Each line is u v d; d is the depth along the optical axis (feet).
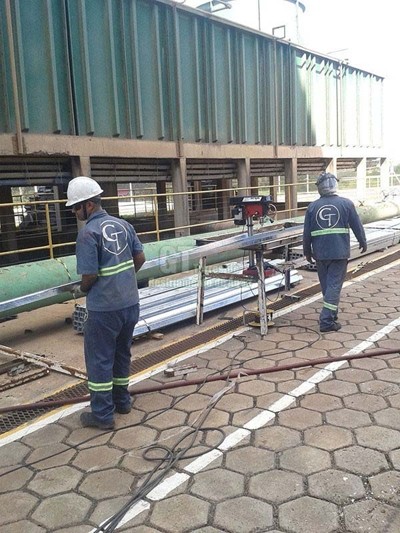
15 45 28.58
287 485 9.50
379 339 17.19
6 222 42.42
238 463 10.31
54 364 15.43
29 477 10.30
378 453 10.36
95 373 11.84
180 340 18.37
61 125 31.48
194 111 40.45
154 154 37.27
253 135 46.70
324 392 13.30
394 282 25.86
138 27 35.35
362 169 67.21
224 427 11.80
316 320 19.84
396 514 8.59
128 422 12.37
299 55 51.72
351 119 62.39
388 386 13.46
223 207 56.65
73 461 10.80
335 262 18.07
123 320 11.85
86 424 12.32
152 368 15.64
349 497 9.07
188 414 12.59
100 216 11.90
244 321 19.79
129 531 8.53
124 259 11.87
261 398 13.17
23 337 20.08
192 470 10.16
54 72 30.48
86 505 9.31
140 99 35.73
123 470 10.37
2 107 28.53
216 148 42.63
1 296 18.61
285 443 10.94
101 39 33.09
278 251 27.14
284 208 55.36
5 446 11.57
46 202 27.43
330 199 17.92
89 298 11.68
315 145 55.88
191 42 39.40
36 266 20.42
